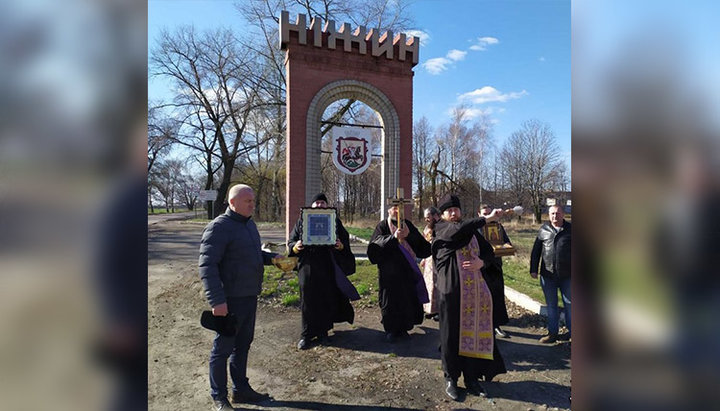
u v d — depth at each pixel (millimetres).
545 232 5219
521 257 12289
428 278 5934
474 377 3844
